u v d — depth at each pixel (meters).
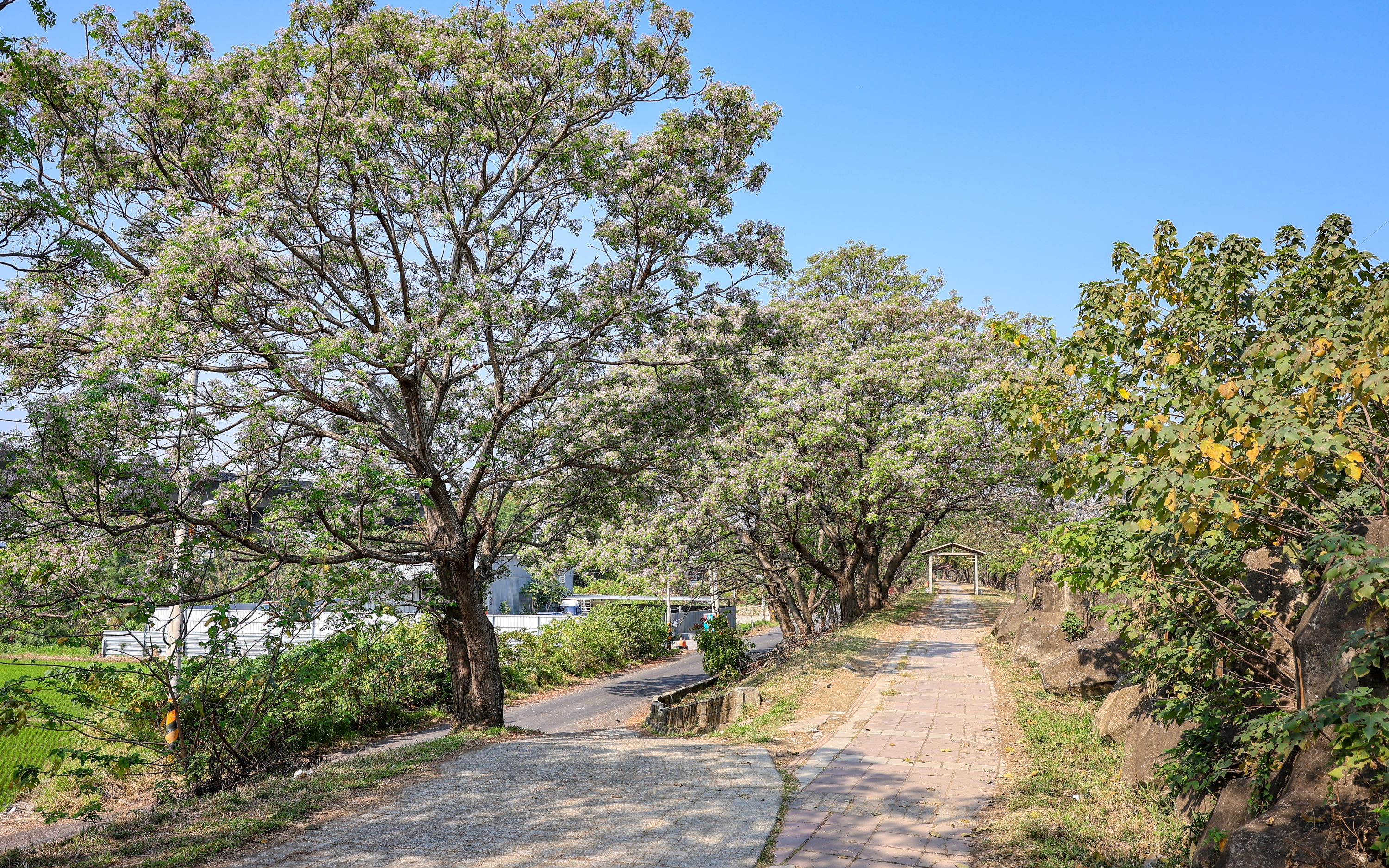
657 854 6.37
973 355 25.36
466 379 15.54
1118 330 7.87
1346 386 4.80
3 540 9.17
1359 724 3.98
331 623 11.10
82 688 9.30
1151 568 6.46
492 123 12.71
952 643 22.36
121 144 12.01
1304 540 5.52
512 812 7.57
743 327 13.84
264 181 11.73
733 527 23.78
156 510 9.80
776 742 10.88
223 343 11.27
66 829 10.56
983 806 7.58
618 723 20.72
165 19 11.52
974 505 25.56
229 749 9.88
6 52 8.00
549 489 16.53
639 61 12.72
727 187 13.30
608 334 13.51
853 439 23.22
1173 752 6.42
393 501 12.68
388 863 6.20
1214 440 4.99
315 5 11.58
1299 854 4.31
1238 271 7.18
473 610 14.35
